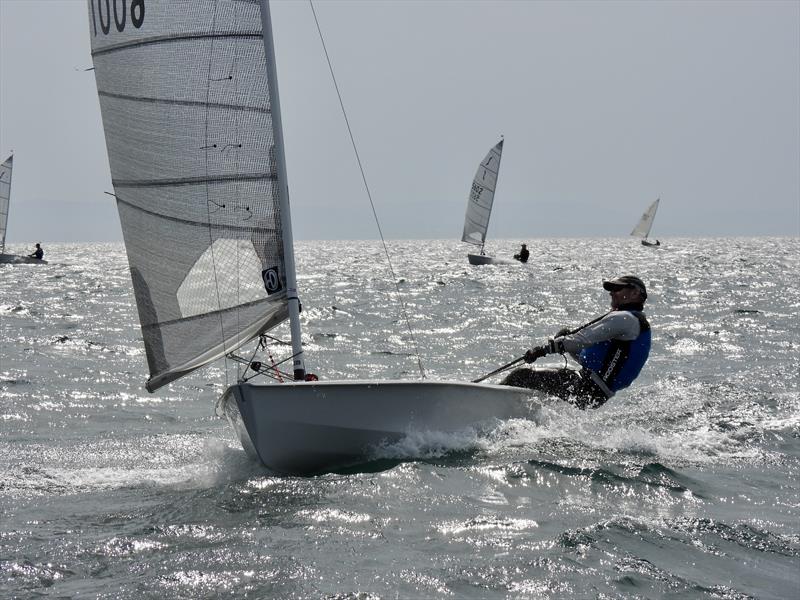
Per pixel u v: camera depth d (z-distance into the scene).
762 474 14.89
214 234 15.76
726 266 107.75
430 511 12.48
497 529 11.74
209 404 23.11
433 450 15.82
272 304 15.58
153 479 14.88
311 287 74.38
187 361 16.20
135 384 26.41
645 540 11.37
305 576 10.14
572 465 14.74
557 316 47.84
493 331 41.03
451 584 9.94
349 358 32.06
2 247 112.19
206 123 15.67
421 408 15.55
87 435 19.02
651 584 9.99
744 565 10.64
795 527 12.08
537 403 17.45
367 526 11.87
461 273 94.31
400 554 10.84
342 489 13.53
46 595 9.68
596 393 17.78
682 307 52.47
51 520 12.41
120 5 16.11
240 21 15.45
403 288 71.75
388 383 15.04
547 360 31.34
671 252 170.62
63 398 23.61
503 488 13.55
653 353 32.28
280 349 34.38
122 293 68.00
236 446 17.50
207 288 15.91
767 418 19.47
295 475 14.97
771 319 44.53
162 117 15.96
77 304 57.28
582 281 78.81
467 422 16.25
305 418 14.57
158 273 16.27
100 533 11.77
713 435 17.81
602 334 17.58
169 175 15.98
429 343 36.53
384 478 13.98
